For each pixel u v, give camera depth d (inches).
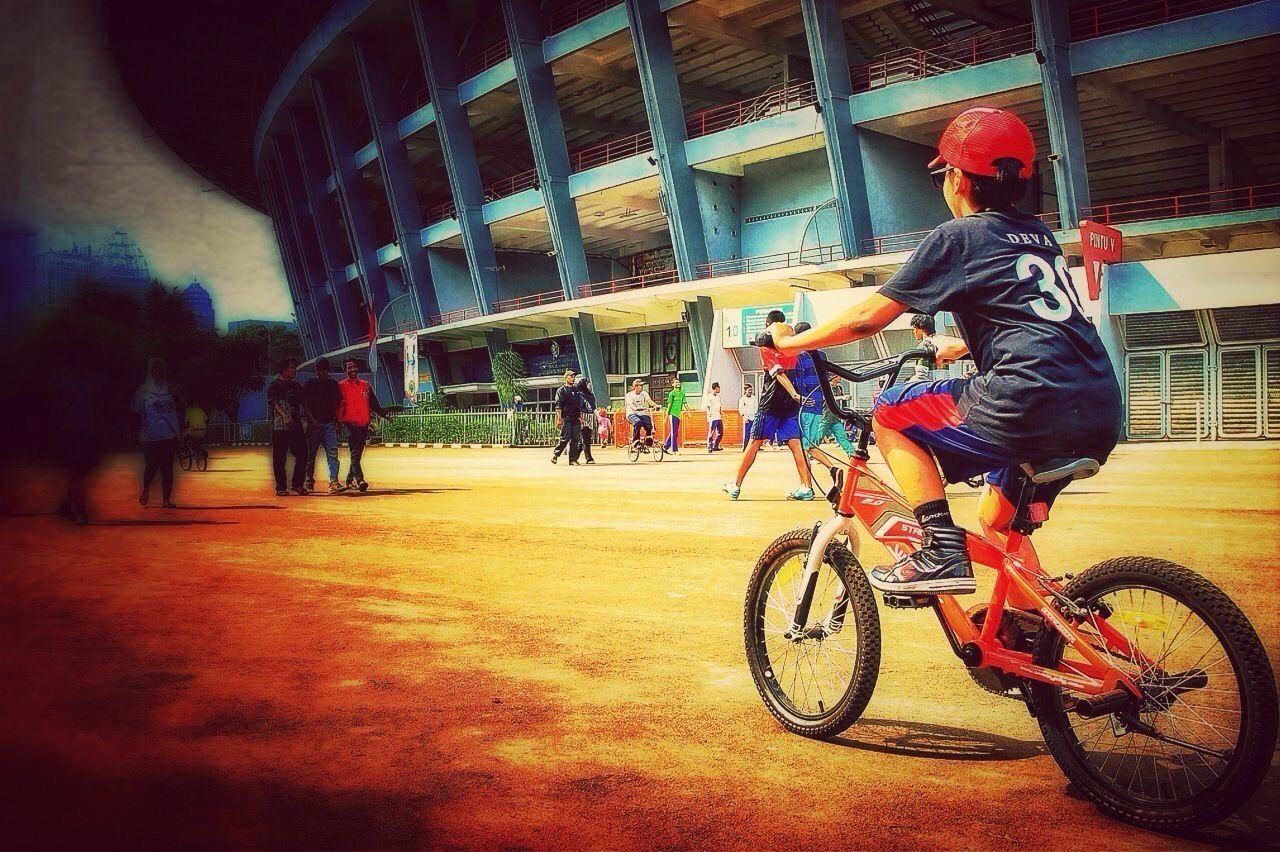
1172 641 96.0
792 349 113.7
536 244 2063.2
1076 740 101.4
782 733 120.9
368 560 271.0
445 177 2413.9
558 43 1592.0
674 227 1469.0
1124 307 1002.1
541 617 191.8
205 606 202.8
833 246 1315.2
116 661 155.4
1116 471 587.5
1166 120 1157.1
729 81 1722.4
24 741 114.3
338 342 2449.6
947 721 126.4
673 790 100.9
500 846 86.6
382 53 2021.4
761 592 129.5
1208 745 94.8
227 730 120.3
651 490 528.1
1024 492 104.5
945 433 105.7
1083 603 101.4
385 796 98.6
